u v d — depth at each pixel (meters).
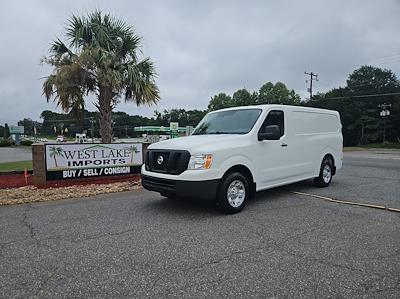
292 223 5.24
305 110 7.82
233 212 5.85
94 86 12.05
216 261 3.75
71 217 5.79
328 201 6.86
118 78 11.38
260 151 6.47
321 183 8.40
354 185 8.90
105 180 10.04
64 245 4.33
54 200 7.39
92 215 5.90
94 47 11.71
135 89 11.99
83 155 9.73
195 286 3.16
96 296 3.00
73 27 12.08
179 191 5.46
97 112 12.55
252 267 3.58
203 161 5.49
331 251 4.02
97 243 4.39
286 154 7.12
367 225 5.11
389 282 3.21
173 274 3.43
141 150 10.77
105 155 10.10
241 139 6.19
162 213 5.95
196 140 5.98
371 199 7.02
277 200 6.97
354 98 56.56
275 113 6.96
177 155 5.65
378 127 53.22
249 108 7.05
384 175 11.05
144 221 5.43
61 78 11.20
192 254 3.96
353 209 6.15
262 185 6.55
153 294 3.02
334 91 62.19
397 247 4.15
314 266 3.59
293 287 3.12
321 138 8.31
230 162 5.82
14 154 28.88
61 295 3.02
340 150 9.17
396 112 52.06
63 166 9.45
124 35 12.48
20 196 7.72
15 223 5.45
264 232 4.79
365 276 3.33
